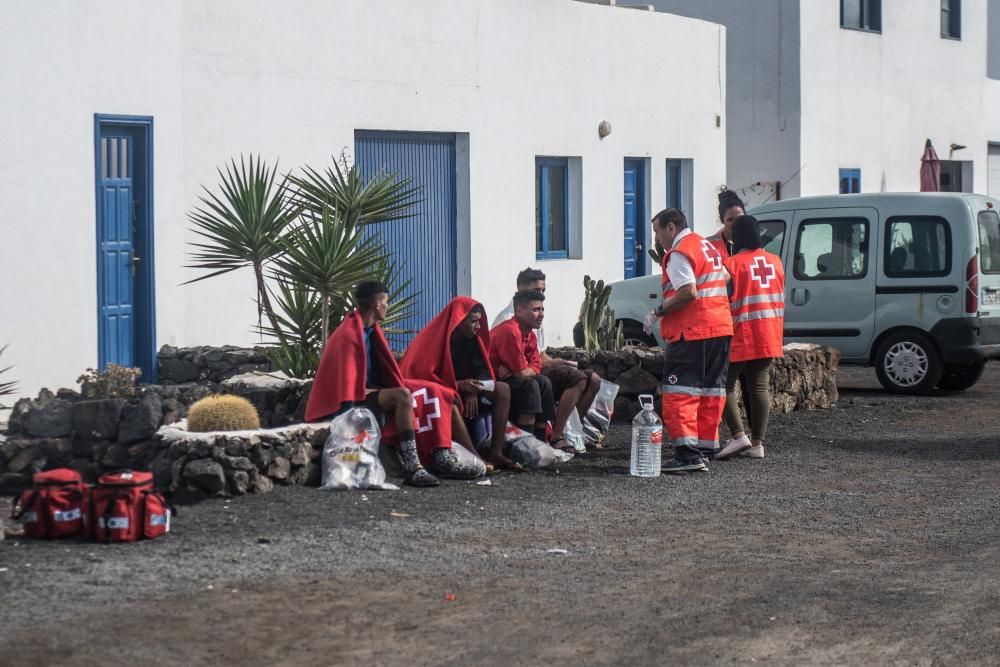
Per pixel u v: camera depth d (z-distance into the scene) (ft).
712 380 40.22
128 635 22.80
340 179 46.96
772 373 52.29
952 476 39.86
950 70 122.52
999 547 30.83
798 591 26.71
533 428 40.86
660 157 82.58
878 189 110.73
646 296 64.03
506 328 40.22
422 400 37.63
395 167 63.36
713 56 87.15
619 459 41.75
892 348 59.36
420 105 63.67
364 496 34.86
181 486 34.12
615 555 29.37
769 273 42.22
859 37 106.32
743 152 100.63
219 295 52.80
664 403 40.29
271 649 22.36
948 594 26.71
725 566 28.58
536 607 25.18
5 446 36.06
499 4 68.49
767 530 32.22
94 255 47.26
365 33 60.18
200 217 47.65
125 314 49.16
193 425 35.58
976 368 60.85
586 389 42.93
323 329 44.14
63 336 46.19
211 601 24.89
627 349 51.08
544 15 71.92
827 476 39.60
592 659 22.41
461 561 28.45
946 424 50.34
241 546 29.09
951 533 32.24
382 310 37.47
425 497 35.06
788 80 98.68
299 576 26.81
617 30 77.87
